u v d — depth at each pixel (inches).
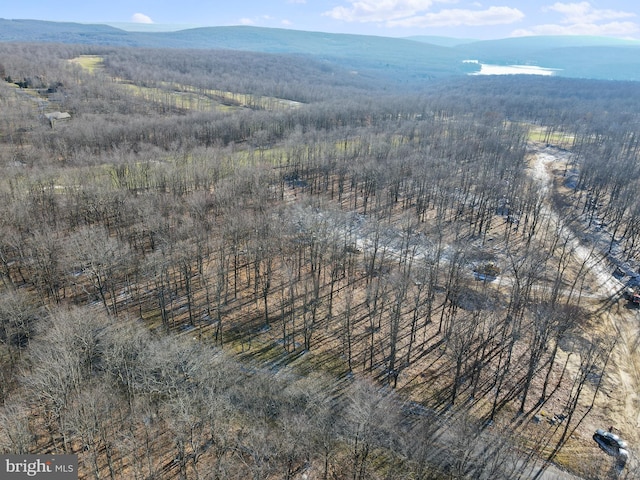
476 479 2028.8
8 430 1931.6
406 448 2187.5
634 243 4712.1
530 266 3715.6
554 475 2190.0
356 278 3971.5
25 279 3558.1
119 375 2383.1
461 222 5064.0
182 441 1996.8
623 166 5984.3
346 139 7071.9
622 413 2600.9
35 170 4690.0
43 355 2282.2
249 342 3112.7
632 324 3499.0
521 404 2573.8
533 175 6865.2
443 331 3307.1
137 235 4040.4
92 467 1929.1
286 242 3900.1
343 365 2928.2
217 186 4781.0
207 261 3843.5
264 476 1985.7
